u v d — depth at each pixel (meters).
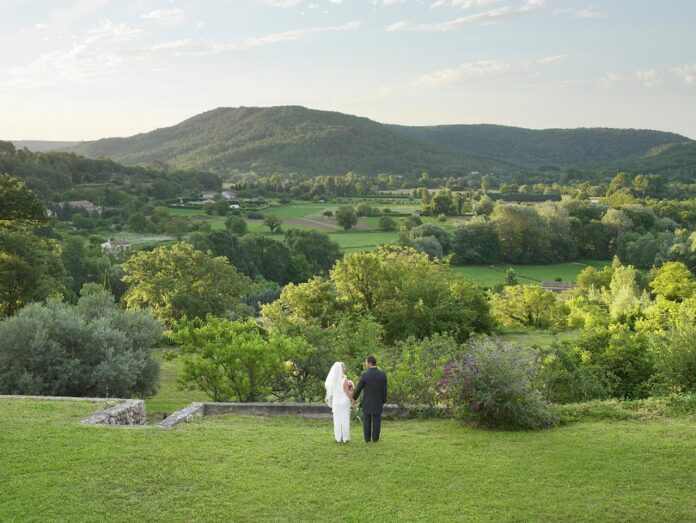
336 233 132.88
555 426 11.66
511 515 7.73
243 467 9.33
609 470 9.10
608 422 11.89
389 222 136.12
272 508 7.93
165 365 32.31
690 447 10.02
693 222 133.62
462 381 11.81
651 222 124.56
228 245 100.56
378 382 10.74
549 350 21.06
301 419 13.57
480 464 9.45
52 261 51.38
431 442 10.73
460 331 42.25
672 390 18.09
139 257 54.62
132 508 7.91
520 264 111.25
